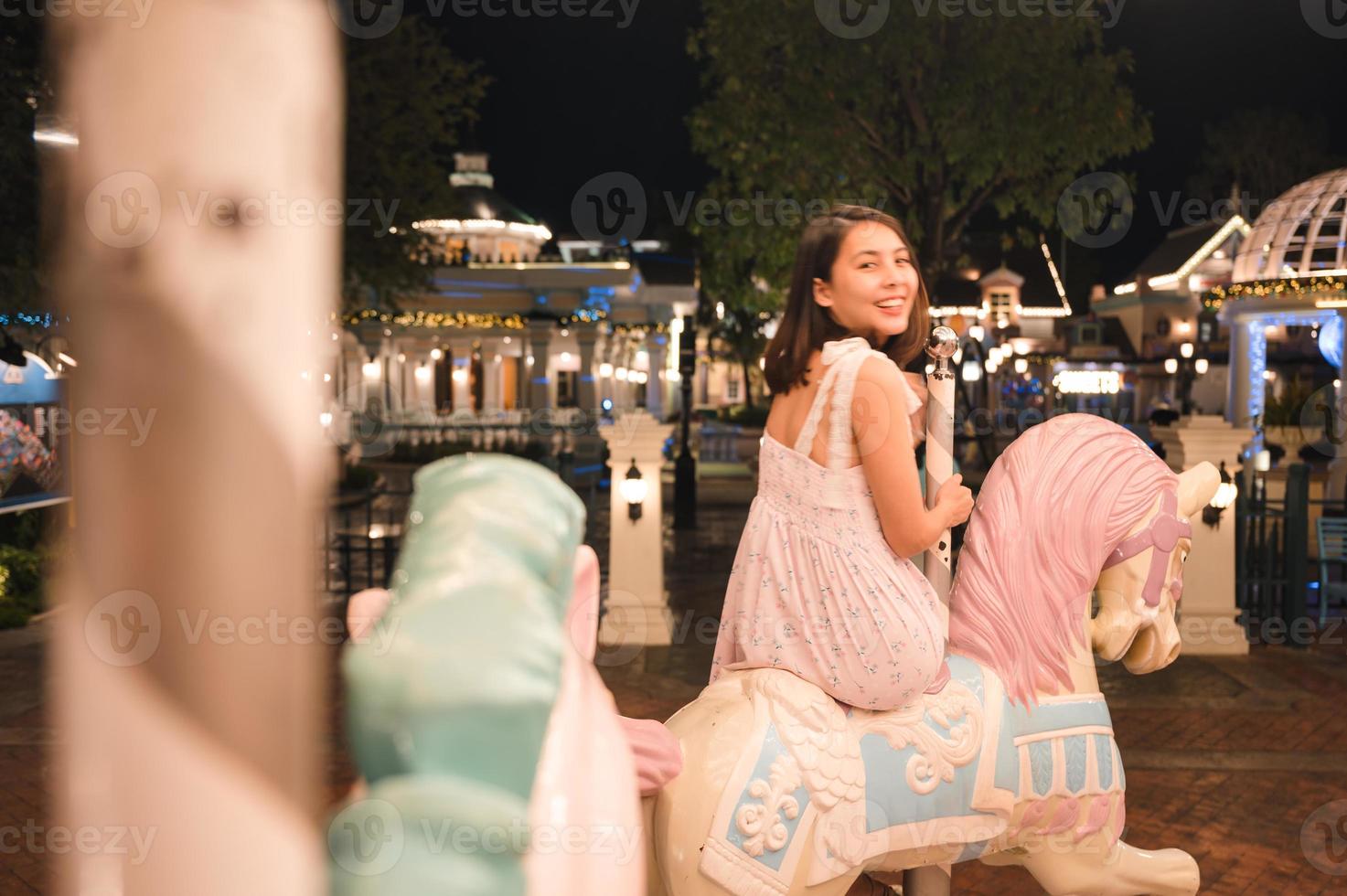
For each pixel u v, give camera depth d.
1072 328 45.31
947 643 2.40
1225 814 5.16
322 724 0.34
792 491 2.26
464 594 0.71
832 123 12.37
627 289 25.78
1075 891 2.46
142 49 0.31
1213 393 37.28
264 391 0.32
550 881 0.88
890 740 2.18
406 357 30.62
